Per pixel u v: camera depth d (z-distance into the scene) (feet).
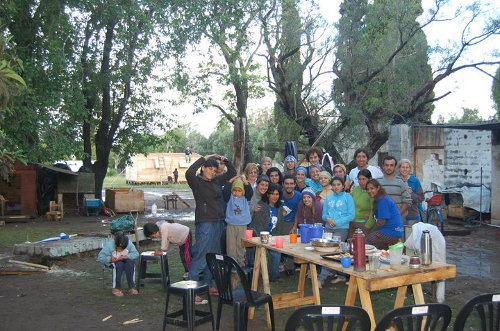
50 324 18.89
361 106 55.52
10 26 53.67
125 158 74.59
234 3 57.11
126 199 63.41
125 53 63.52
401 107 55.77
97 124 72.02
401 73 55.16
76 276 26.84
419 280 14.11
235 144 33.88
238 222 21.88
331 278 25.90
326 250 17.02
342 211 22.84
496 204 45.16
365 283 13.52
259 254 19.77
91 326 18.67
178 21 55.93
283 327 18.44
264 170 30.09
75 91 57.72
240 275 16.25
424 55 55.98
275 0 57.11
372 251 15.92
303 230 19.15
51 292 23.53
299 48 56.85
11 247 37.32
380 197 21.38
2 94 18.51
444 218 48.21
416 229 20.26
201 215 21.63
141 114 73.26
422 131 55.11
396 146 54.44
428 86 53.98
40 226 51.24
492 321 12.58
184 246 24.34
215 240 21.84
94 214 62.13
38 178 62.03
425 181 55.11
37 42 56.08
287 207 25.34
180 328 18.38
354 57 54.34
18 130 52.49
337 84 57.52
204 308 20.68
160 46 60.85
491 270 27.89
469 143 51.29
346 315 11.83
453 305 21.03
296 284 24.59
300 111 58.59
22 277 26.68
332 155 57.57
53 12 55.83
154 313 20.25
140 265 23.50
